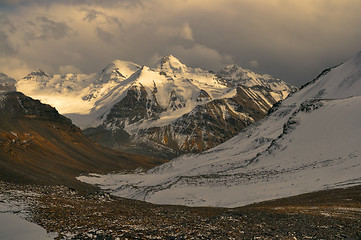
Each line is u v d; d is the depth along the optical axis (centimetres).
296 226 3562
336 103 14688
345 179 8275
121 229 3114
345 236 3131
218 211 5050
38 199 4203
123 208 4672
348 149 11050
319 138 12825
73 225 3164
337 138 12206
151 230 3145
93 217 3609
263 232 3262
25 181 7062
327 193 6838
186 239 2880
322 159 11106
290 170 10800
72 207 4084
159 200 8944
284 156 12862
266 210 4838
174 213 4572
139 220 3672
